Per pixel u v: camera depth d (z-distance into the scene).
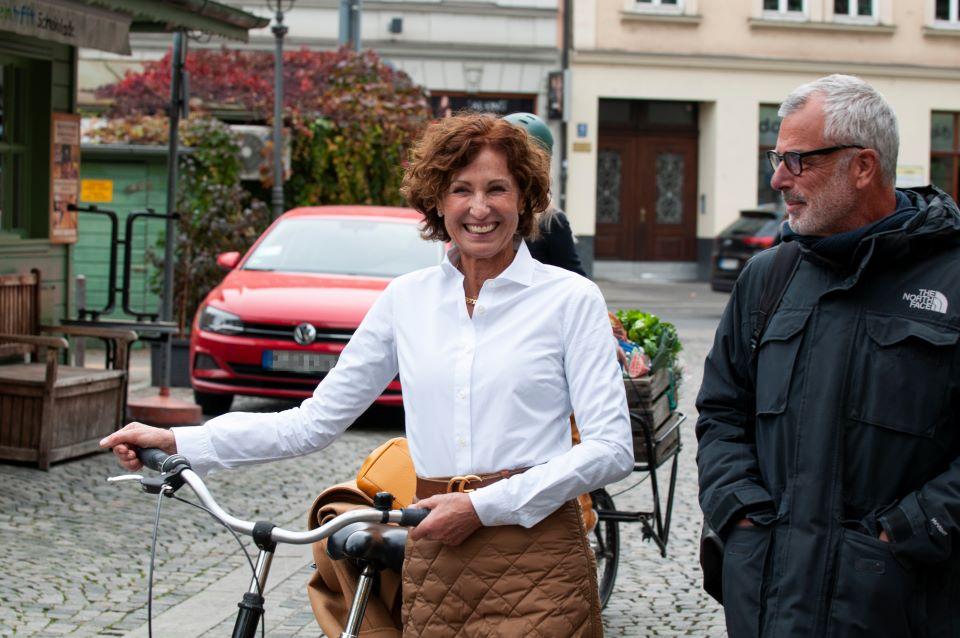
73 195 11.06
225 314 10.45
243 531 2.73
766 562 2.99
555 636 2.85
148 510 7.44
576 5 28.38
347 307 10.34
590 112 28.72
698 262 30.11
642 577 6.44
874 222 3.03
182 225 13.78
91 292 15.29
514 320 2.97
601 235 29.80
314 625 5.49
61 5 8.60
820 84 3.06
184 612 5.61
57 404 8.44
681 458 9.83
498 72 27.89
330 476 8.63
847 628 2.85
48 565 6.23
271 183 16.22
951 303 2.89
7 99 10.55
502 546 2.86
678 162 30.03
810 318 3.03
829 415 2.94
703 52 29.19
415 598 2.94
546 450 2.95
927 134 30.83
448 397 2.95
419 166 3.03
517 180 3.02
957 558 2.89
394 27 27.16
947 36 30.67
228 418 3.16
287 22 26.67
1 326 9.35
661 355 5.43
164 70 18.83
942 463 2.90
